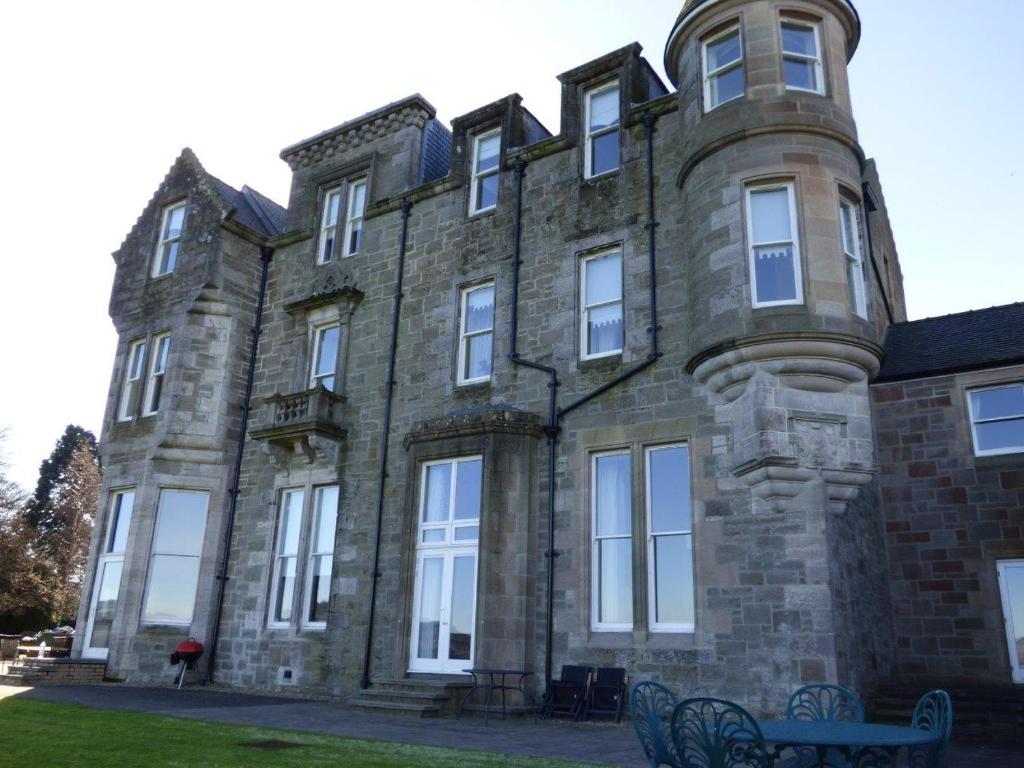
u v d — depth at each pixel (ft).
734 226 42.47
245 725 35.60
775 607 38.34
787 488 39.01
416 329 57.62
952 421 48.93
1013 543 45.62
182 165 72.95
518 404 50.72
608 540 45.88
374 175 64.39
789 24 46.39
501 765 26.30
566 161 54.34
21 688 51.08
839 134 43.39
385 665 50.19
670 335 46.11
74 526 150.51
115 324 71.41
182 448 63.05
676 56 50.16
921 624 47.09
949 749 33.30
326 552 56.75
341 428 57.98
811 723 21.21
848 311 40.52
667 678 40.52
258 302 68.13
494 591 45.14
